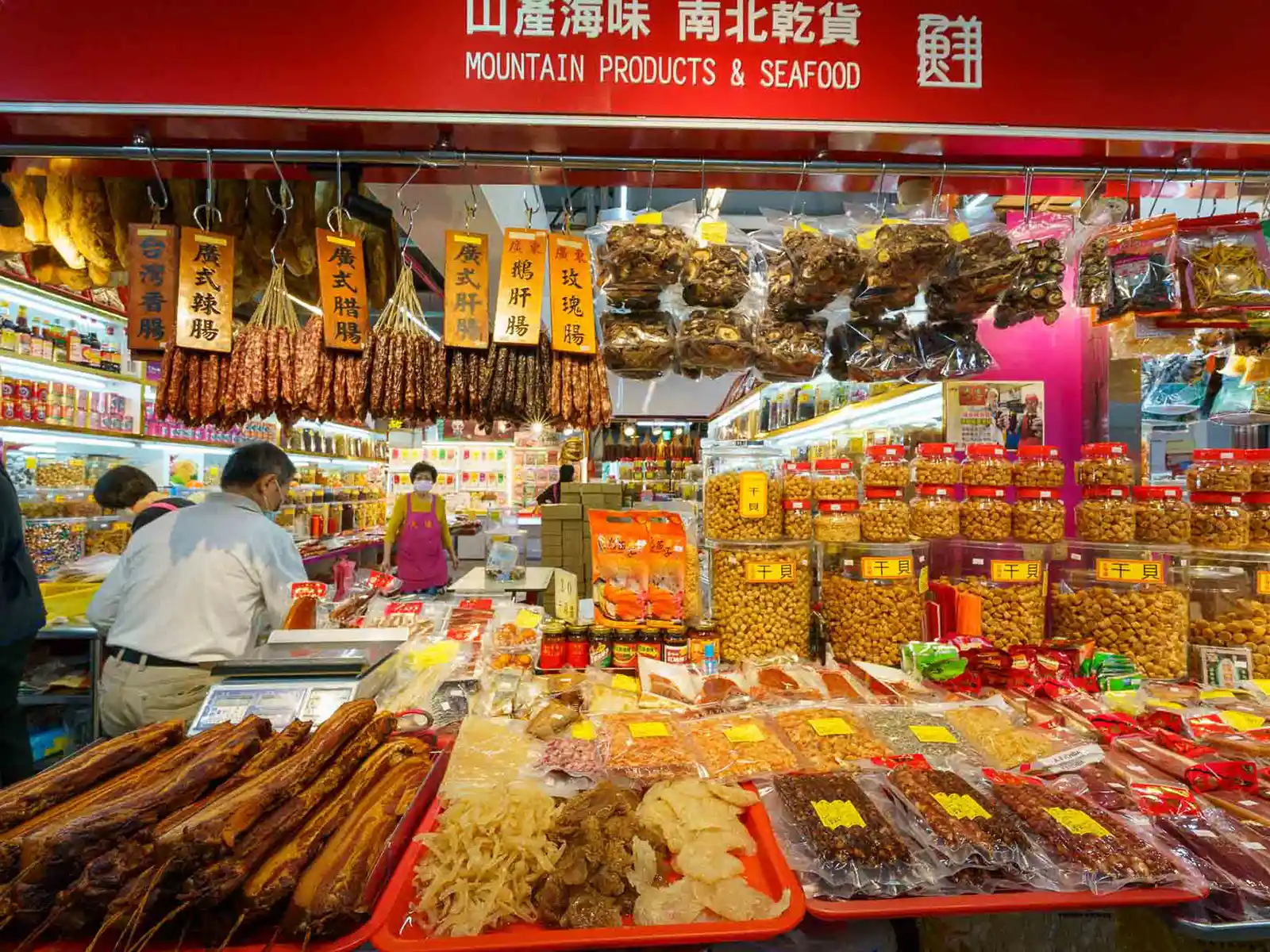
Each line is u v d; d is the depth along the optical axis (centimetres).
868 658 212
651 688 187
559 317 191
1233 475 211
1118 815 133
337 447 923
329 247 182
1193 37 181
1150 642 204
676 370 224
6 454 410
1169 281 191
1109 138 179
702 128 172
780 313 210
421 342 190
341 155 182
